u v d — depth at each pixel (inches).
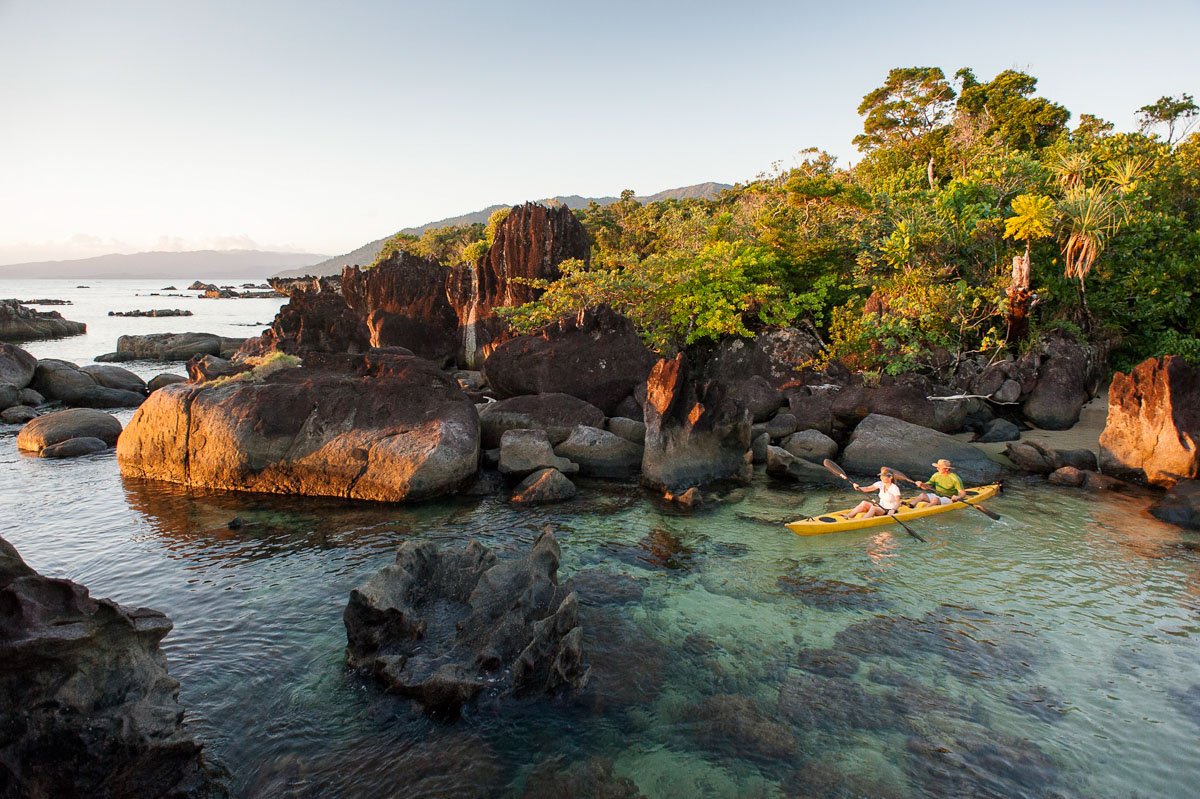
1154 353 954.1
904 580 416.2
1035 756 255.8
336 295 1285.7
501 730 271.9
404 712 282.4
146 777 216.4
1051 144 1615.4
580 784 243.0
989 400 856.3
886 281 1009.5
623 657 325.4
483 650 294.4
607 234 2315.5
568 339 872.3
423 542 373.1
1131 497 572.4
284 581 411.8
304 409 601.6
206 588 401.7
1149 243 1013.8
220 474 594.9
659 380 637.9
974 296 945.5
